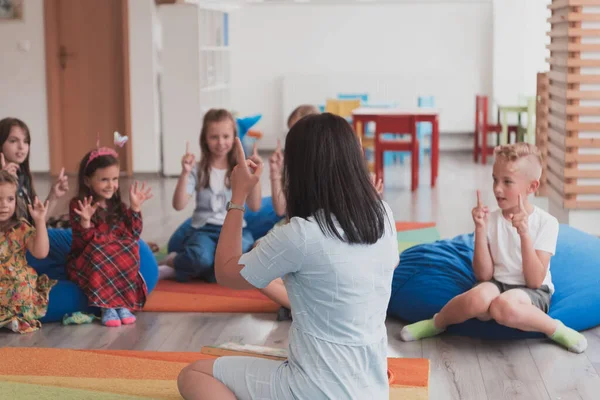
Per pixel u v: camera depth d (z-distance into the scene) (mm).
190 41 7805
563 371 2822
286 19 9617
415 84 9492
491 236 3207
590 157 5141
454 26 9461
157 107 8000
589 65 5051
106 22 7945
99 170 3516
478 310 3029
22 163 3826
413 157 7164
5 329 3336
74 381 2686
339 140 1929
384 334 2020
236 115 8953
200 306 3602
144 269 3617
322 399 1933
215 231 4121
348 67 9641
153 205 6398
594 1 4965
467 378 2760
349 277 1924
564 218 5324
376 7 9531
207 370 2084
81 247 3508
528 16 9297
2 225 3330
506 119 8695
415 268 3447
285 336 3227
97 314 3482
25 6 7844
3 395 2518
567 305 3213
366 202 1938
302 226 1925
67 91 8062
